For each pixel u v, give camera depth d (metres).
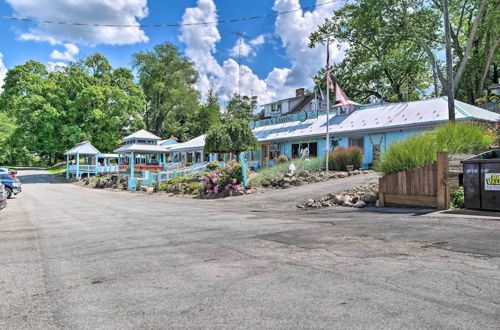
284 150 28.03
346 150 18.83
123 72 54.75
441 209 7.92
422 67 37.03
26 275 4.31
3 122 61.03
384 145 20.39
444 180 7.92
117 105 49.16
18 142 45.66
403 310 2.73
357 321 2.57
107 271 4.35
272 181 17.25
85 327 2.69
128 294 3.44
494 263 3.88
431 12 29.91
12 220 10.82
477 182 7.39
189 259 4.79
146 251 5.45
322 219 8.02
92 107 47.69
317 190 13.26
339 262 4.25
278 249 5.15
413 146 9.55
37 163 87.56
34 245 6.43
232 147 26.77
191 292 3.40
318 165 19.16
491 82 35.94
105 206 15.10
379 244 5.11
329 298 3.06
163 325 2.67
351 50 37.84
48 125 43.31
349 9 31.67
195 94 61.50
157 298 3.28
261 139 29.17
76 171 44.62
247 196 15.33
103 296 3.41
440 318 2.57
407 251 4.61
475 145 10.86
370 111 23.42
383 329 2.43
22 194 25.55
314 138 25.11
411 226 6.34
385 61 35.94
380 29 30.38
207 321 2.70
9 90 51.06
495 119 19.39
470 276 3.47
